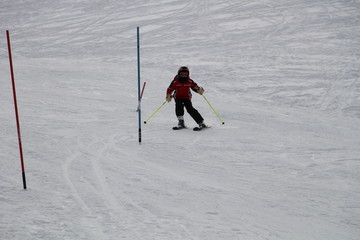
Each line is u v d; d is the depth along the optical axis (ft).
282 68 123.65
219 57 145.28
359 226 25.57
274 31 190.39
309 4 248.73
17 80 110.22
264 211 27.58
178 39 185.26
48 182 31.45
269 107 83.56
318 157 45.65
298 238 23.00
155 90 100.32
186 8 258.16
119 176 34.63
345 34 174.50
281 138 55.98
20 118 63.05
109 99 87.25
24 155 40.40
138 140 51.65
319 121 71.15
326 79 107.76
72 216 23.94
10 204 25.43
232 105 84.99
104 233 21.48
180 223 23.94
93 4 288.51
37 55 164.96
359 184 35.53
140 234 21.67
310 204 29.68
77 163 38.58
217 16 232.53
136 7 270.67
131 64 139.85
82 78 115.34
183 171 37.96
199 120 60.64
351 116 77.00
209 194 30.86
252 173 38.29
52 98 85.56
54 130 55.31
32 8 286.66
